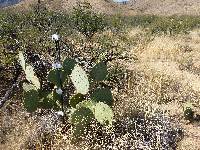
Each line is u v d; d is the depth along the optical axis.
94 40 3.96
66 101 2.21
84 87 2.05
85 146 1.91
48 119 2.08
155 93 2.78
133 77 3.02
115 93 2.49
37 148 1.91
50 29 3.35
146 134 2.08
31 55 2.62
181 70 3.79
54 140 1.96
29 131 2.00
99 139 1.96
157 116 2.24
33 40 2.88
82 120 1.94
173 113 2.51
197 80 3.37
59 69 2.10
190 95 2.85
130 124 2.10
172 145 2.11
